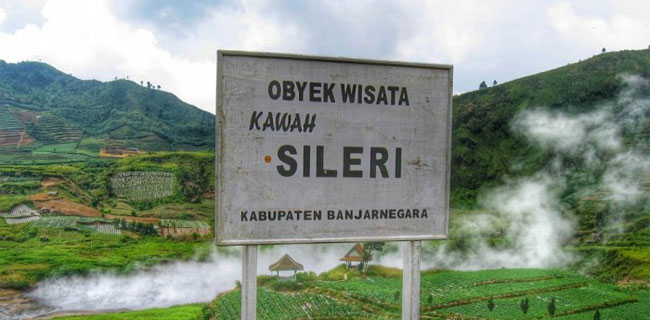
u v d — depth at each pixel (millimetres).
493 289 51469
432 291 50719
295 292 52719
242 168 6629
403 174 7254
